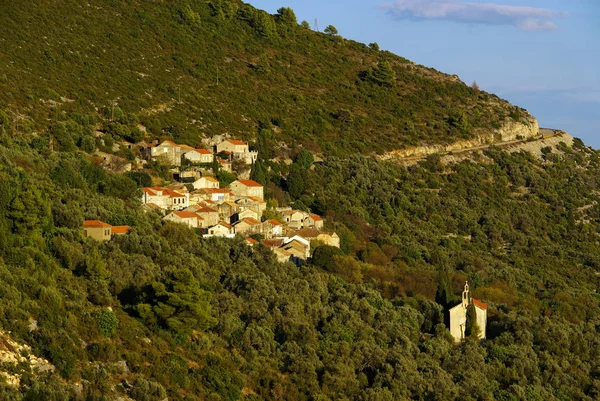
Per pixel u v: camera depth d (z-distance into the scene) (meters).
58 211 166.50
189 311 139.12
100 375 119.56
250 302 156.50
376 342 158.62
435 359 159.12
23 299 126.62
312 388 139.50
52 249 150.00
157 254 164.50
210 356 135.62
